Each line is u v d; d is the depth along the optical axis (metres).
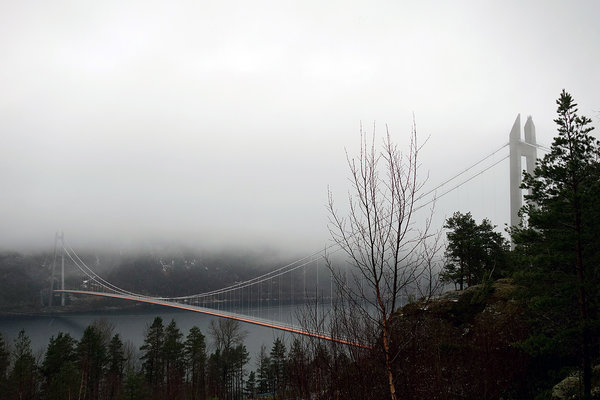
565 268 12.98
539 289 13.80
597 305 11.95
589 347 12.16
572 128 12.87
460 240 27.77
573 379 12.87
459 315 19.33
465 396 10.43
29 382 42.38
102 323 67.69
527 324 15.32
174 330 57.28
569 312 13.14
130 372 44.81
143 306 170.88
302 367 9.29
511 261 21.66
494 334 14.91
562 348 12.71
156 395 45.31
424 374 8.26
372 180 6.32
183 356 55.88
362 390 7.26
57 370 47.72
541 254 13.38
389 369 6.18
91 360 51.53
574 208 12.22
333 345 7.82
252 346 77.88
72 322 140.12
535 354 12.36
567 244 12.13
